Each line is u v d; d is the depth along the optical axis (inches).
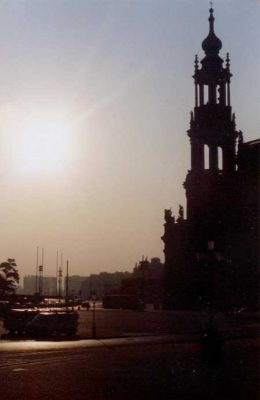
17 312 2416.3
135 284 6875.0
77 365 1274.6
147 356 1467.8
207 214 4621.1
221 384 995.9
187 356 1467.8
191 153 4822.8
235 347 1728.6
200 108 4798.2
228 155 4658.0
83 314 4220.0
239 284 4315.9
